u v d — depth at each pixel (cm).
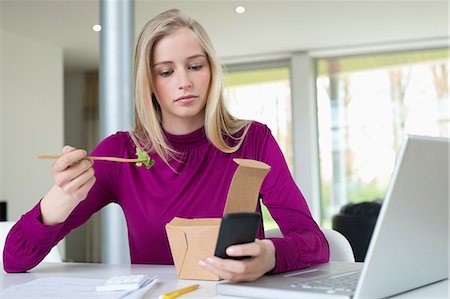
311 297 84
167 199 143
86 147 741
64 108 752
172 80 135
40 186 590
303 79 677
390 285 86
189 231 108
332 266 116
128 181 147
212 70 139
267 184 141
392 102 675
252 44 644
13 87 565
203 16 544
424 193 86
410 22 577
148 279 101
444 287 96
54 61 620
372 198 674
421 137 80
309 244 114
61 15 529
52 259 167
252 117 717
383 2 519
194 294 93
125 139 152
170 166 145
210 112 142
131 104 331
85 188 113
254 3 513
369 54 684
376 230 79
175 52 133
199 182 144
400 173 79
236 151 148
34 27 559
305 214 134
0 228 173
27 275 123
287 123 704
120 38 333
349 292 83
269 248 100
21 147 570
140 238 144
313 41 637
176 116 145
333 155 689
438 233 94
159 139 143
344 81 691
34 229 121
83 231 738
